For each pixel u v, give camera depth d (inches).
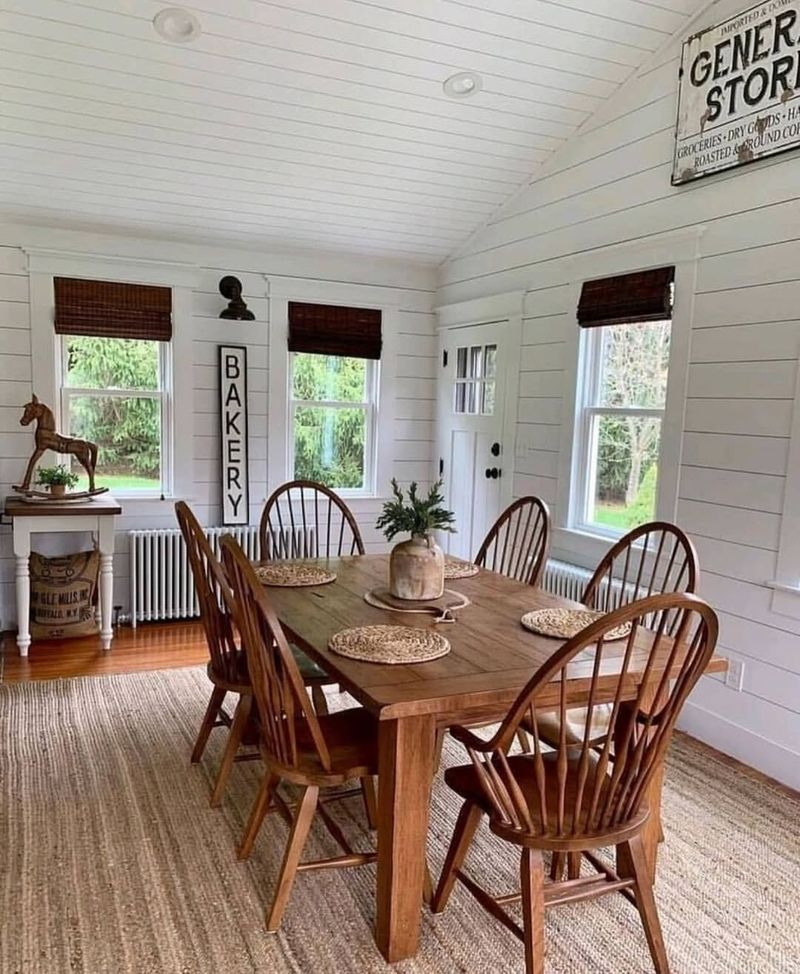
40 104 128.8
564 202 153.9
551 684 69.4
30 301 164.7
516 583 109.2
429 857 89.6
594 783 67.5
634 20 119.6
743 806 103.3
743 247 114.4
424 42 120.9
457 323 195.5
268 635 73.0
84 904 78.5
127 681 141.3
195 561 97.3
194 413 182.9
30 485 163.6
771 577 111.8
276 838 91.7
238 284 179.3
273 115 136.3
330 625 85.2
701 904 82.2
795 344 107.1
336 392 201.5
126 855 87.2
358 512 204.8
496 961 72.4
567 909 81.0
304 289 191.6
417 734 69.3
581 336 150.6
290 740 73.6
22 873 83.4
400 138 146.4
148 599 175.8
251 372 187.9
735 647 117.8
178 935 74.4
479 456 188.4
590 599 106.0
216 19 112.9
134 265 172.7
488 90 134.0
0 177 148.5
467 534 194.2
